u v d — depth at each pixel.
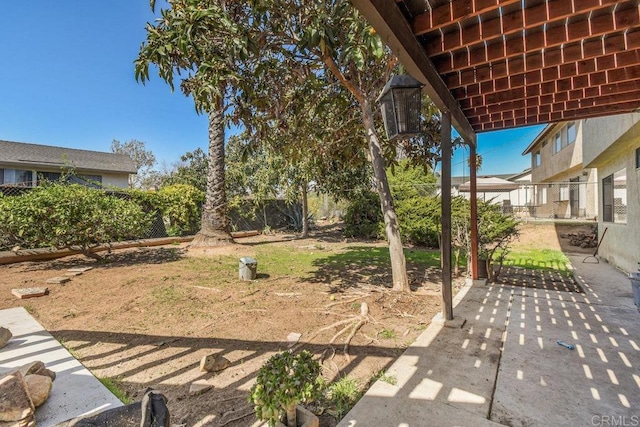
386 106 3.11
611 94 3.82
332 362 2.75
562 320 3.71
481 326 3.53
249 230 13.67
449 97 3.60
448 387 2.30
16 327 3.40
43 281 5.39
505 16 2.47
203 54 3.27
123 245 9.10
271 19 3.82
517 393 2.23
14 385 1.86
